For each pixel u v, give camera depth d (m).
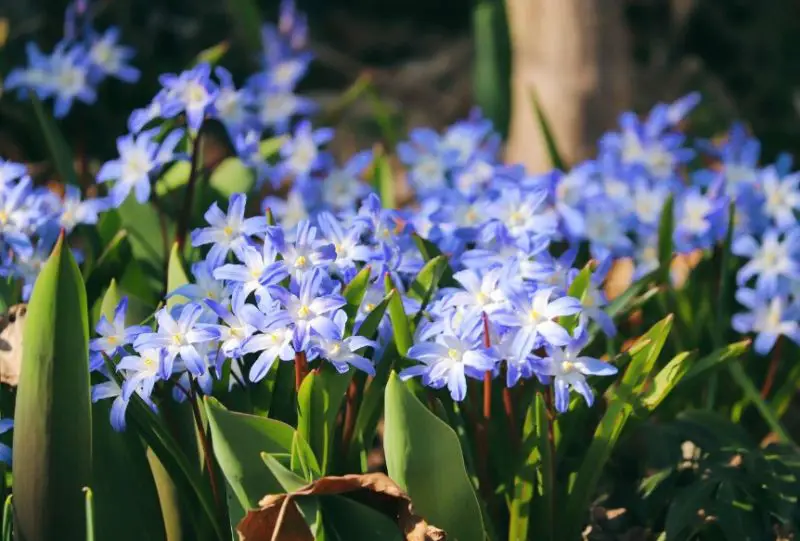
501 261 0.91
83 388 0.85
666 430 0.96
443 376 0.86
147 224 1.04
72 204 0.99
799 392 1.11
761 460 0.94
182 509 0.92
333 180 1.13
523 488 0.89
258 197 1.12
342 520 0.85
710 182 1.08
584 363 0.86
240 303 0.86
